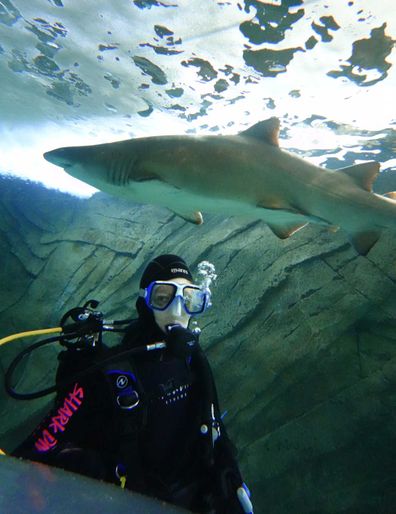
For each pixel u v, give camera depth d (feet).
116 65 31.83
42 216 47.62
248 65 26.76
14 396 5.96
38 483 2.98
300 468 23.07
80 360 6.51
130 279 36.88
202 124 36.94
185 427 6.81
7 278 43.37
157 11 24.29
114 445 6.00
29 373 35.24
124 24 26.61
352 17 21.03
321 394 24.27
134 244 38.91
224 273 31.24
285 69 26.25
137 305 7.82
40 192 50.34
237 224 33.71
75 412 5.98
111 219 43.21
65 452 5.34
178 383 6.91
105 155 13.19
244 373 26.78
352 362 24.27
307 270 27.78
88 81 36.42
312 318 26.07
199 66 28.43
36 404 32.07
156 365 6.88
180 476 6.63
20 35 32.96
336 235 28.40
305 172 12.92
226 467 6.64
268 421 25.20
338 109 29.45
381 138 32.35
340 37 22.53
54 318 38.19
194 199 13.00
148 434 6.48
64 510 2.68
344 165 39.29
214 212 13.61
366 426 22.02
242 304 28.89
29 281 42.88
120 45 29.01
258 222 32.65
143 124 41.52
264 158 12.56
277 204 12.51
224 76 28.71
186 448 6.62
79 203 48.29
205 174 12.38
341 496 21.54
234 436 25.75
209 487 6.65
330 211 13.14
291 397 25.04
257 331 27.63
